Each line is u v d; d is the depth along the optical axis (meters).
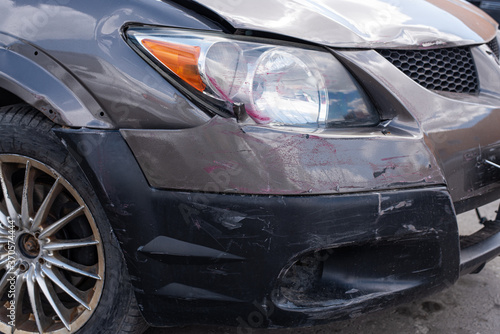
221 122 1.45
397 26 1.83
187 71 1.49
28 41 1.62
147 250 1.53
